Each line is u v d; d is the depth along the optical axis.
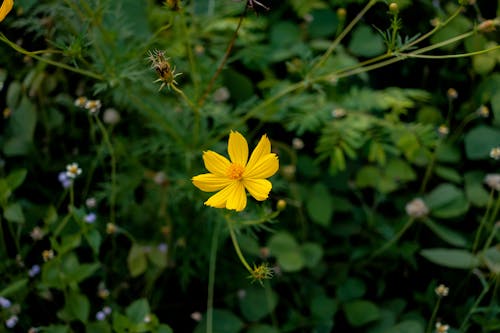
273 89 0.62
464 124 0.63
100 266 0.56
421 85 0.68
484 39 0.62
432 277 0.59
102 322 0.52
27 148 0.60
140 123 0.62
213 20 0.60
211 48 0.62
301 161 0.65
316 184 0.62
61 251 0.52
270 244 0.59
